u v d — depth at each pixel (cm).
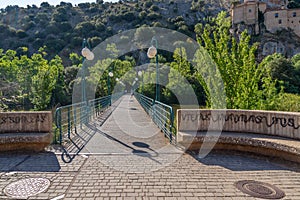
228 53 1195
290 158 498
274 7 7725
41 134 584
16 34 8019
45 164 481
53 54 6562
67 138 722
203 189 371
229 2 9494
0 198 342
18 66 4350
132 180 404
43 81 3641
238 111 612
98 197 345
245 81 1109
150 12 7575
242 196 349
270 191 364
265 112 579
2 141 551
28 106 3691
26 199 340
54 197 345
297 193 358
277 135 561
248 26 7388
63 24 8094
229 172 441
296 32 7194
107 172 439
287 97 1571
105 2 10131
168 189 370
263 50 6725
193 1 9419
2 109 2948
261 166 474
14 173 434
